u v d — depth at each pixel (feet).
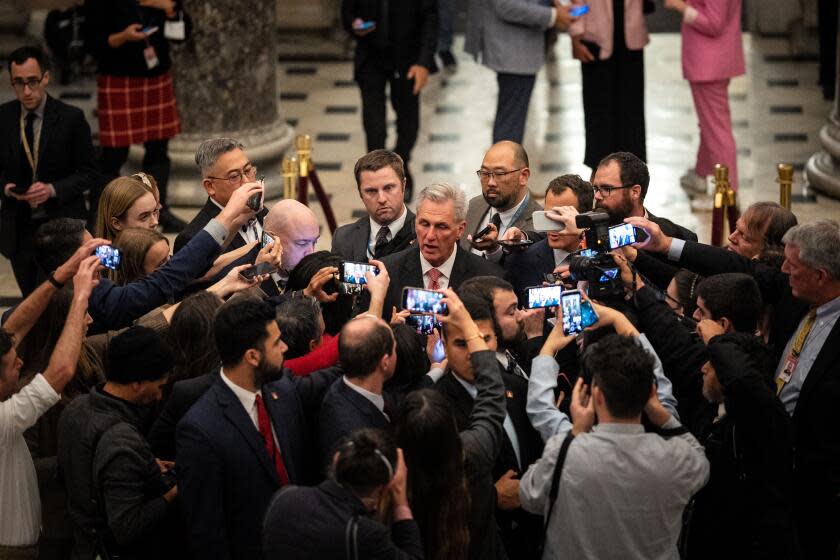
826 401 17.69
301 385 17.04
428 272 21.25
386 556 13.99
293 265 22.17
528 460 17.34
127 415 16.81
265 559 14.46
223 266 21.43
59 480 18.08
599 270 18.35
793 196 38.14
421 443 14.79
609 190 22.90
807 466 17.92
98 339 19.51
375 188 23.24
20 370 18.69
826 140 37.96
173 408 16.89
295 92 48.83
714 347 16.98
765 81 47.91
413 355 16.93
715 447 17.47
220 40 37.99
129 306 19.16
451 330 16.55
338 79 50.34
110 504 16.21
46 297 18.30
